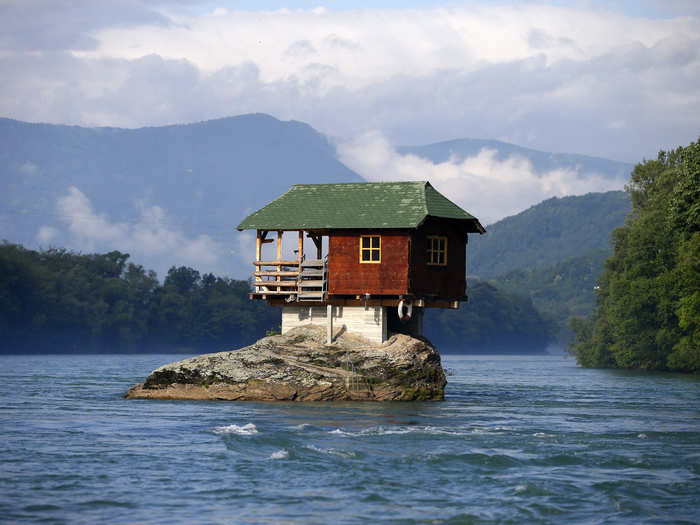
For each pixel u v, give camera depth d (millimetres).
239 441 50438
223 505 36156
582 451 49125
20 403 75625
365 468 43438
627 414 71312
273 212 84312
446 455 46688
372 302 81000
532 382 128250
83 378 124000
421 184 84500
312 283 82125
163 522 33469
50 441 51438
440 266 83375
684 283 144875
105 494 37812
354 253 81625
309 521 33844
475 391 102875
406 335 82750
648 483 40750
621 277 180000
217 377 77438
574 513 35469
